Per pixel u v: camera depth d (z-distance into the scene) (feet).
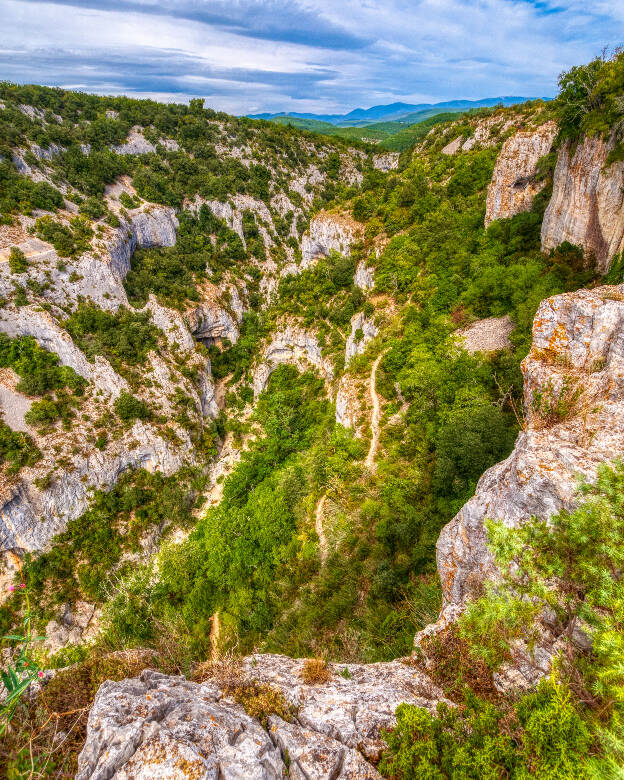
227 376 274.16
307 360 238.07
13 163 233.55
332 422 187.73
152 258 274.98
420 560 86.89
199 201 321.11
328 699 38.68
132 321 223.51
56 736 31.37
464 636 38.22
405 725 30.60
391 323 160.66
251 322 293.84
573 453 45.03
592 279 106.73
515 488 47.65
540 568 34.50
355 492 117.91
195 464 206.90
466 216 182.39
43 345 188.14
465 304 139.54
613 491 34.22
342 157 435.94
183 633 108.68
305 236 257.75
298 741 32.42
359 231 220.23
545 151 150.20
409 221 200.23
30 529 156.97
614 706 27.73
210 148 351.05
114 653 46.11
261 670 45.06
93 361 193.06
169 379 217.77
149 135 333.42
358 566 97.04
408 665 46.50
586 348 57.41
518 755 25.98
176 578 140.97
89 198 255.70
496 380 105.50
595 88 105.09
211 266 305.32
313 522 133.28
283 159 385.29
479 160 211.00
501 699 37.22
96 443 179.63
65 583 158.20
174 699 33.42
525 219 146.10
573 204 113.39
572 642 35.70
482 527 52.85
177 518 187.01
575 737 24.70
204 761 27.81
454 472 90.33
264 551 136.98
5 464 160.97
